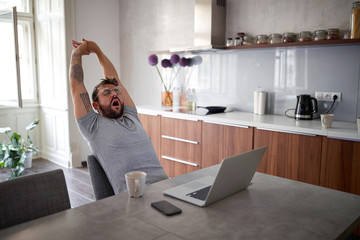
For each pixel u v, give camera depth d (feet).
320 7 9.35
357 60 8.77
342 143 7.44
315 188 4.62
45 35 14.82
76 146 14.40
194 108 11.54
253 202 4.04
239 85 11.43
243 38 10.67
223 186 3.99
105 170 5.78
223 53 11.75
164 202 3.90
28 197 4.03
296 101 10.07
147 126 12.31
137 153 6.02
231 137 9.58
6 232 3.19
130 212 3.68
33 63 15.60
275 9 10.30
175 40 13.34
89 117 5.92
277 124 8.56
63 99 14.14
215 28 11.21
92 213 3.65
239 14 11.19
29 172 13.60
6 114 14.90
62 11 13.41
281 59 10.25
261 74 10.80
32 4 15.26
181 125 10.97
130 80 15.81
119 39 16.10
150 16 14.33
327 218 3.60
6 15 13.24
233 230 3.27
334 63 9.18
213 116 10.11
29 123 15.72
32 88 15.75
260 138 8.93
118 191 5.54
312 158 7.98
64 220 3.47
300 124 8.54
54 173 4.33
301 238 3.13
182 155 11.09
